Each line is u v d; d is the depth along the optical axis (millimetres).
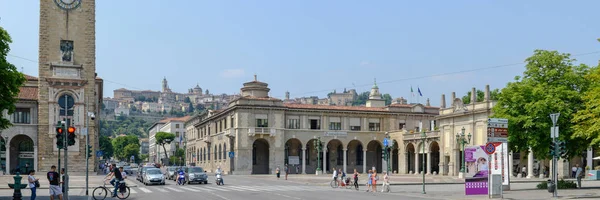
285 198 38875
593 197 37250
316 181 69750
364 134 109312
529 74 47969
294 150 107375
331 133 106750
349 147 111375
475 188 40625
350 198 39125
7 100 38281
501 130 38094
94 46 82625
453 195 42094
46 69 80500
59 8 81188
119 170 40344
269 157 101812
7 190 49562
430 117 113688
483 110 81312
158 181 59781
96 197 38812
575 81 46344
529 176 78625
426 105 122562
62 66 80938
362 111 109375
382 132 110500
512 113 47406
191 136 149875
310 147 108562
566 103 45562
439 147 94688
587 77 41312
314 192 46781
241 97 101250
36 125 81750
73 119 81188
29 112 82500
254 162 105188
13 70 38719
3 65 37094
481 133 82062
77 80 81438
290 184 62469
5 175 74312
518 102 47250
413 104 114250
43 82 80438
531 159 78938
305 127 105688
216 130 117312
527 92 46750
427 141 97250
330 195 42594
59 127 33844
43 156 80500
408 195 42875
